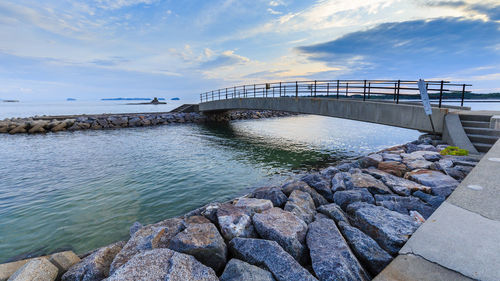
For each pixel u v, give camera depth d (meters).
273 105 23.12
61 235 5.74
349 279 2.57
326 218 3.98
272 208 4.49
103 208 7.18
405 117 12.39
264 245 3.07
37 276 2.94
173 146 17.50
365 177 6.08
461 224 3.04
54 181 9.65
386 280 2.29
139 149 16.30
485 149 8.40
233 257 3.24
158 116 35.03
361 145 18.16
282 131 27.34
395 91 13.16
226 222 3.74
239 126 32.84
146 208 7.18
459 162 6.58
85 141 19.52
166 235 3.56
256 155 14.70
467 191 3.85
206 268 2.65
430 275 2.29
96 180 9.76
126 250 3.24
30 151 15.55
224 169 11.48
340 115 16.59
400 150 9.90
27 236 5.70
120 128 29.25
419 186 5.21
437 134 11.13
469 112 11.33
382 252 2.98
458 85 12.65
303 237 3.52
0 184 9.32
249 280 2.53
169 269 2.51
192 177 10.17
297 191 5.39
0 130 24.97
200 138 21.56
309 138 21.91
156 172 10.90
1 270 3.24
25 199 7.86
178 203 7.54
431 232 2.96
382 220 3.65
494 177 4.27
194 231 3.39
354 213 4.25
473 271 2.27
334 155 14.70
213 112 40.56
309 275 2.58
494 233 2.80
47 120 30.27
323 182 6.02
